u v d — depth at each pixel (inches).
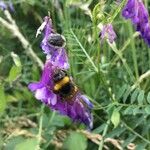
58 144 5.5
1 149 5.2
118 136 5.1
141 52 6.4
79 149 4.6
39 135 5.2
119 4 4.8
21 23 6.8
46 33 4.5
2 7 6.2
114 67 6.1
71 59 5.4
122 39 6.5
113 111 4.8
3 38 6.7
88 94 5.9
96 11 4.7
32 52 6.2
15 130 5.7
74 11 6.6
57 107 4.5
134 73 6.3
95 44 5.3
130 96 5.1
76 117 4.6
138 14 4.8
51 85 4.4
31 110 6.1
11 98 6.1
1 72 6.2
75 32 5.6
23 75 6.2
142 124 5.2
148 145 5.1
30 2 6.5
